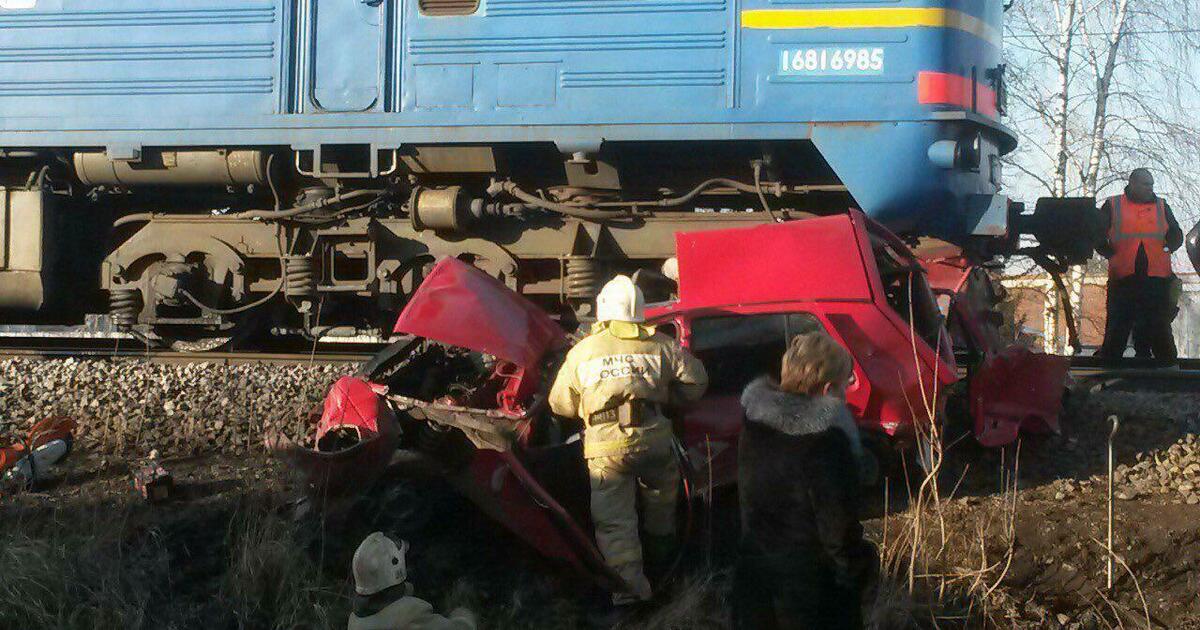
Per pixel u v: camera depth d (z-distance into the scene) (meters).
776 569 3.77
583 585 5.20
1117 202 9.71
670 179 9.34
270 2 9.22
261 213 9.52
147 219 9.95
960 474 6.36
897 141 8.32
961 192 8.57
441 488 5.70
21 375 8.77
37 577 4.80
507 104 8.81
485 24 8.87
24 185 10.02
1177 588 5.12
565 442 5.67
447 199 9.08
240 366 9.01
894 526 5.54
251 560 4.97
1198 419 7.03
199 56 9.32
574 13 8.73
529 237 9.31
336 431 5.07
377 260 9.56
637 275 8.62
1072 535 5.34
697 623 4.77
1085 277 20.69
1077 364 9.45
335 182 9.39
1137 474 6.23
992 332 7.39
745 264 5.98
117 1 9.45
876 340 5.75
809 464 3.65
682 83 8.58
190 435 7.12
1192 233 9.82
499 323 5.25
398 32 9.03
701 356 5.93
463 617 3.73
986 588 4.97
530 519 4.99
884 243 6.40
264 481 6.16
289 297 9.64
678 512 5.33
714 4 8.55
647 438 4.77
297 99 9.19
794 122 8.44
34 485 6.15
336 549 5.23
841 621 3.79
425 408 4.98
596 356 4.78
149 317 9.88
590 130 8.66
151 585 5.00
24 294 9.86
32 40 9.60
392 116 8.97
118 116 9.43
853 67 8.38
